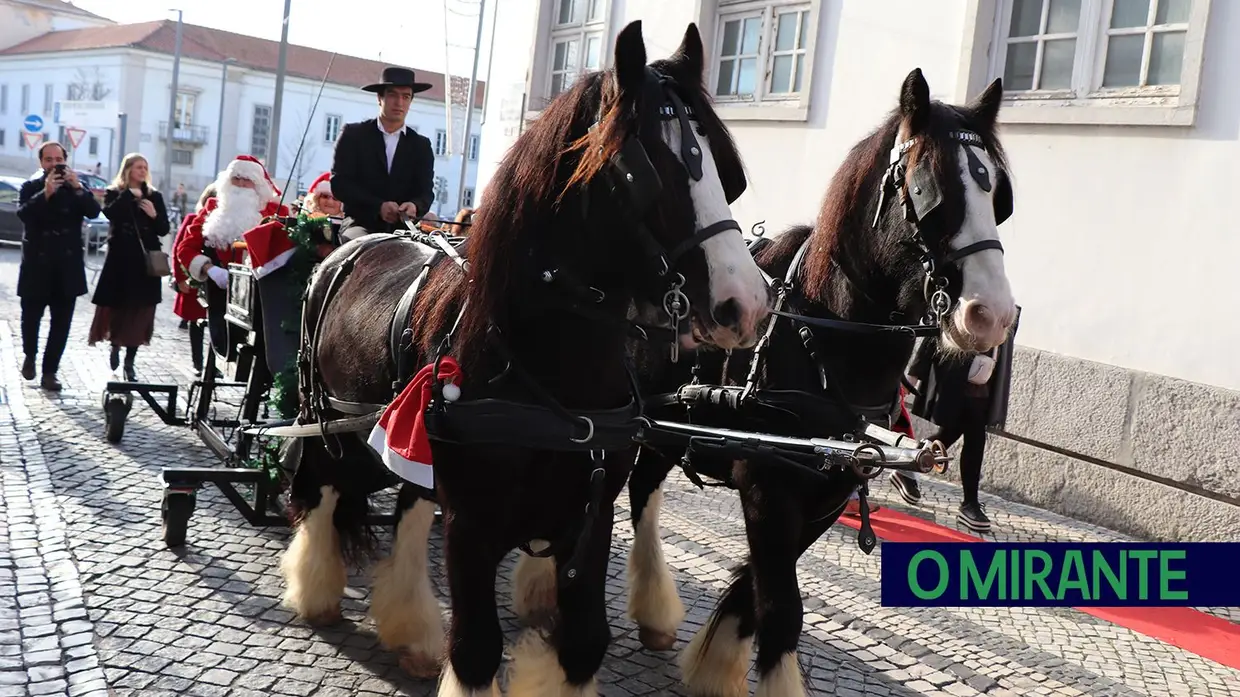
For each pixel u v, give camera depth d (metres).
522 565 4.38
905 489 6.81
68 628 3.77
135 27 52.97
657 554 4.24
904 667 4.25
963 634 4.70
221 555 4.68
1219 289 6.36
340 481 4.00
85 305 13.48
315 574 4.01
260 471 4.73
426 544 3.86
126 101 49.50
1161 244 6.66
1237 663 4.62
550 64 12.11
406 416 2.74
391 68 5.37
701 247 2.38
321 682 3.56
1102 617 5.13
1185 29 6.66
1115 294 6.89
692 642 3.82
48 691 3.31
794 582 3.33
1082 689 4.20
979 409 6.29
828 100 8.82
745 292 2.35
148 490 5.58
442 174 36.97
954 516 6.75
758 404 3.43
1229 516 6.20
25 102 57.72
